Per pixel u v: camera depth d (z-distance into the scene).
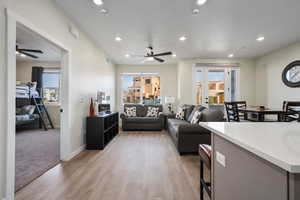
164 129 5.70
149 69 6.61
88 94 3.74
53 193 1.82
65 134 2.81
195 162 2.76
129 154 3.14
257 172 0.71
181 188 1.95
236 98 5.65
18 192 1.83
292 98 4.22
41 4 2.12
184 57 5.51
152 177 2.22
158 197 1.77
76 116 3.15
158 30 3.34
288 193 0.54
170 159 2.89
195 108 4.37
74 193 1.83
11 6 1.67
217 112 3.22
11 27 1.65
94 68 4.10
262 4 2.41
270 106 4.96
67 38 2.77
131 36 3.65
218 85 5.71
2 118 1.57
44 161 2.73
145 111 6.12
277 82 4.70
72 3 2.41
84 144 3.50
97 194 1.81
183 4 2.41
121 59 5.81
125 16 2.77
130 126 5.47
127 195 1.80
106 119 3.84
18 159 2.82
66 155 2.79
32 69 5.90
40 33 2.11
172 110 6.50
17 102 5.54
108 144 3.86
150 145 3.77
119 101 6.57
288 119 3.05
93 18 2.84
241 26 3.15
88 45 3.69
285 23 3.03
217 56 5.38
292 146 0.70
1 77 1.57
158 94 6.67
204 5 2.44
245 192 0.80
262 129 1.10
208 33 3.48
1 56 1.57
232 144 0.93
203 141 3.13
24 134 4.84
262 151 0.63
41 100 5.77
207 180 2.12
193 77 5.64
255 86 5.64
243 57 5.52
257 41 3.97
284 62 4.46
